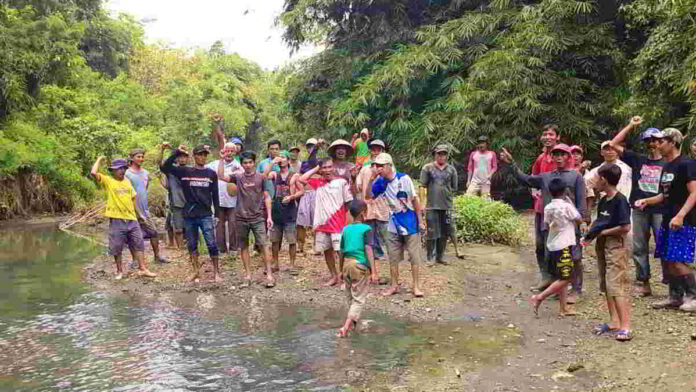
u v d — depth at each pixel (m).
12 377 4.91
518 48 15.70
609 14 15.89
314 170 8.00
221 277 8.55
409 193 7.29
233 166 9.53
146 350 5.53
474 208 11.05
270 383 4.71
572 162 7.68
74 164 20.48
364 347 5.54
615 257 5.61
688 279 6.23
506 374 4.86
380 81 17.73
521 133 15.82
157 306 7.18
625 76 15.22
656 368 4.84
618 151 6.89
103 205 17.45
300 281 8.27
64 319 6.62
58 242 12.77
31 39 21.08
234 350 5.51
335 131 19.11
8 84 19.48
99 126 23.56
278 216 8.75
